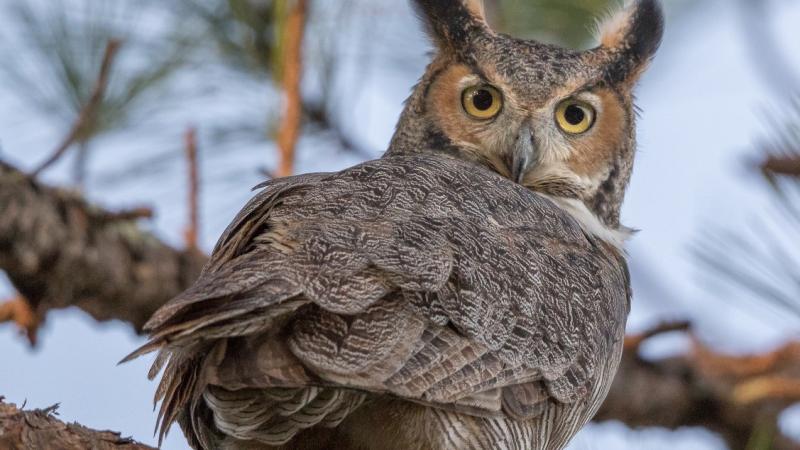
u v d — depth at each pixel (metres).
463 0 12.10
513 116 11.57
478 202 9.05
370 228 8.27
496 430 8.34
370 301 7.77
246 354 7.43
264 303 7.39
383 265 7.98
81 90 11.98
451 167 9.48
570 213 11.39
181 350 7.50
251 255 7.95
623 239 11.69
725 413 13.83
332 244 8.02
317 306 7.71
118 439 7.36
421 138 11.91
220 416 7.86
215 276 7.69
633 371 13.70
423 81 12.03
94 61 12.10
